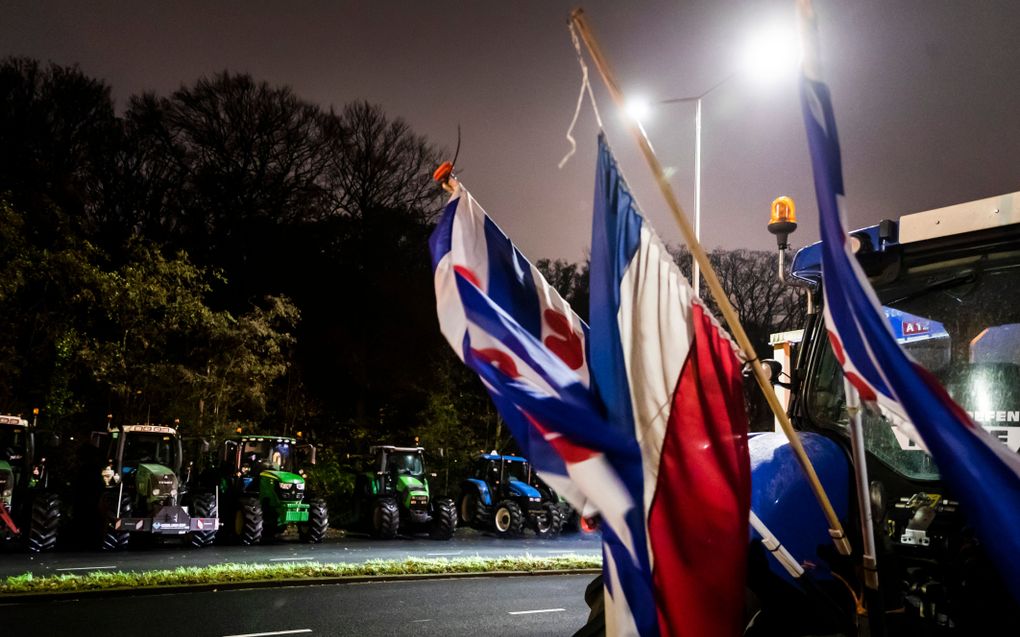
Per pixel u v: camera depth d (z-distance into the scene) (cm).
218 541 1842
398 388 3347
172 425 2172
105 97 3041
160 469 1648
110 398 2262
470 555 1650
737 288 4012
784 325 3894
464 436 2870
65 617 900
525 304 341
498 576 1355
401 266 3566
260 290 3369
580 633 389
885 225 407
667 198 261
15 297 1978
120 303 2041
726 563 268
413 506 2039
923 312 399
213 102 3400
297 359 3319
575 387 297
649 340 291
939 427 232
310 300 3397
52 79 2933
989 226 373
